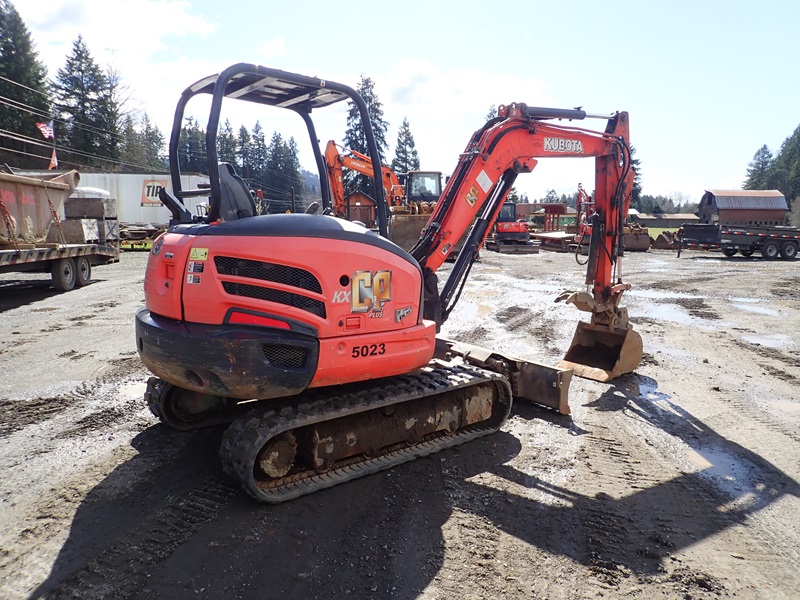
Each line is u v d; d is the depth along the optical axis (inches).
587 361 273.7
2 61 2001.7
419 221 760.3
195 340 137.1
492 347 318.0
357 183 1663.4
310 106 190.4
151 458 171.6
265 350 138.2
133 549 125.4
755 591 115.4
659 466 173.3
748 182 4896.7
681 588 115.5
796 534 137.6
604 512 145.0
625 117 254.8
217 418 198.8
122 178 1171.3
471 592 112.5
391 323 158.6
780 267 818.8
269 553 124.2
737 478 166.4
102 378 249.6
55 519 137.6
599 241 258.8
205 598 109.5
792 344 335.3
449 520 139.0
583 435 196.1
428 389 167.9
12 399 223.0
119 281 568.4
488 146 211.6
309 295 143.2
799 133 4515.3
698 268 792.3
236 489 152.9
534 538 132.3
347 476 154.5
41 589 112.1
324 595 110.7
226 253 138.8
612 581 117.1
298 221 146.5
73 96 2241.6
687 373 273.3
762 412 221.8
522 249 1019.3
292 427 142.6
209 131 142.3
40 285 536.4
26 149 1920.5
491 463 172.4
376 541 129.4
